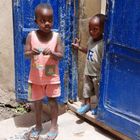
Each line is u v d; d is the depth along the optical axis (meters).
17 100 2.22
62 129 2.01
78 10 2.06
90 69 1.96
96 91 1.99
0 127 2.13
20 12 2.07
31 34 1.83
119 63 1.79
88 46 1.97
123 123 1.82
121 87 1.81
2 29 2.58
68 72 2.11
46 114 2.28
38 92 1.91
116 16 1.75
